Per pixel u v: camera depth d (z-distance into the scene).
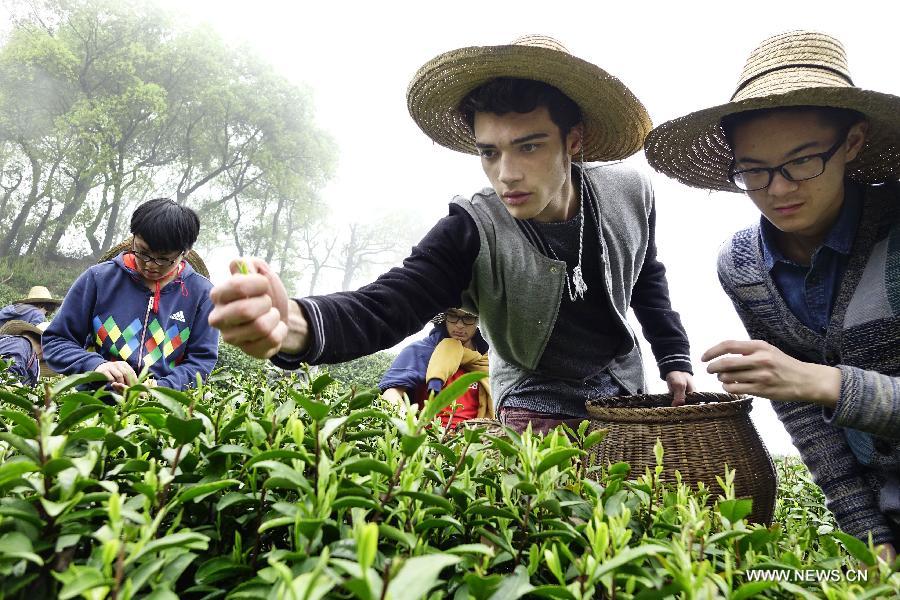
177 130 36.44
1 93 29.84
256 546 0.85
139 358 2.85
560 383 2.32
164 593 0.69
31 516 0.76
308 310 1.51
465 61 1.89
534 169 1.91
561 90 1.93
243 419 1.08
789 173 1.66
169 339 2.92
